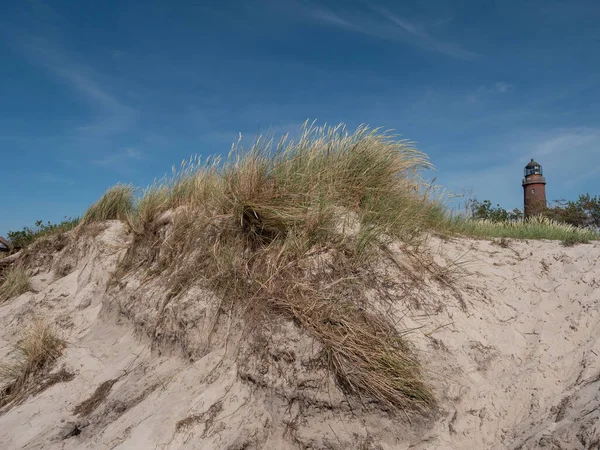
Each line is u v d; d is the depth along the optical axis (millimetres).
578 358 3404
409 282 4113
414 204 5258
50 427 3979
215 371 3711
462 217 6273
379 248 4367
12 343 6008
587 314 3867
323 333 3322
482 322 3992
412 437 3031
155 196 6539
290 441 3041
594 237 6348
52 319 6121
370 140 5352
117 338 5000
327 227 4316
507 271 4781
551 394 3186
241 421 3195
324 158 5141
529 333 3967
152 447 3205
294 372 3232
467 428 3117
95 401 4160
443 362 3494
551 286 4453
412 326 3693
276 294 3777
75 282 6875
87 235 7660
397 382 3137
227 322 3971
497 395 3336
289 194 4445
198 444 3133
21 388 4898
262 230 4504
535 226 7344
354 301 3686
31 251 8609
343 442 2973
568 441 2637
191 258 4824
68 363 4883
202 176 5871
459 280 4402
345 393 3104
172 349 4227
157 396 3732
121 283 5695
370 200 4836
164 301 4570
